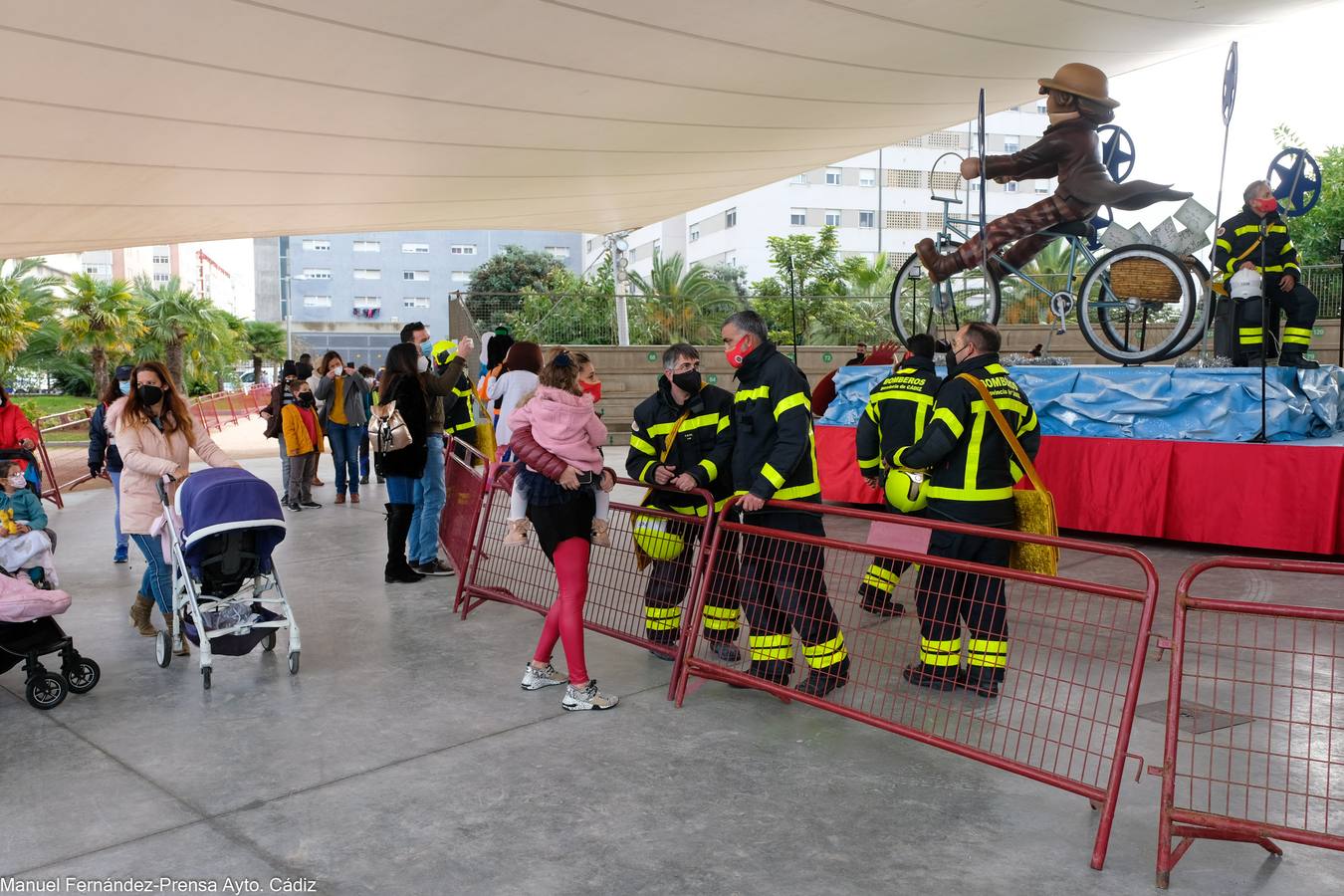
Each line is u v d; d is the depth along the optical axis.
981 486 4.54
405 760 3.94
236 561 5.04
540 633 5.89
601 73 9.73
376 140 11.28
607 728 4.29
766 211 59.28
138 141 9.88
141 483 5.37
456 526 7.11
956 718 4.31
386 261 77.12
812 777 3.74
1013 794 3.59
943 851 3.14
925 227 61.78
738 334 4.68
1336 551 7.44
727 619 5.03
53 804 3.54
